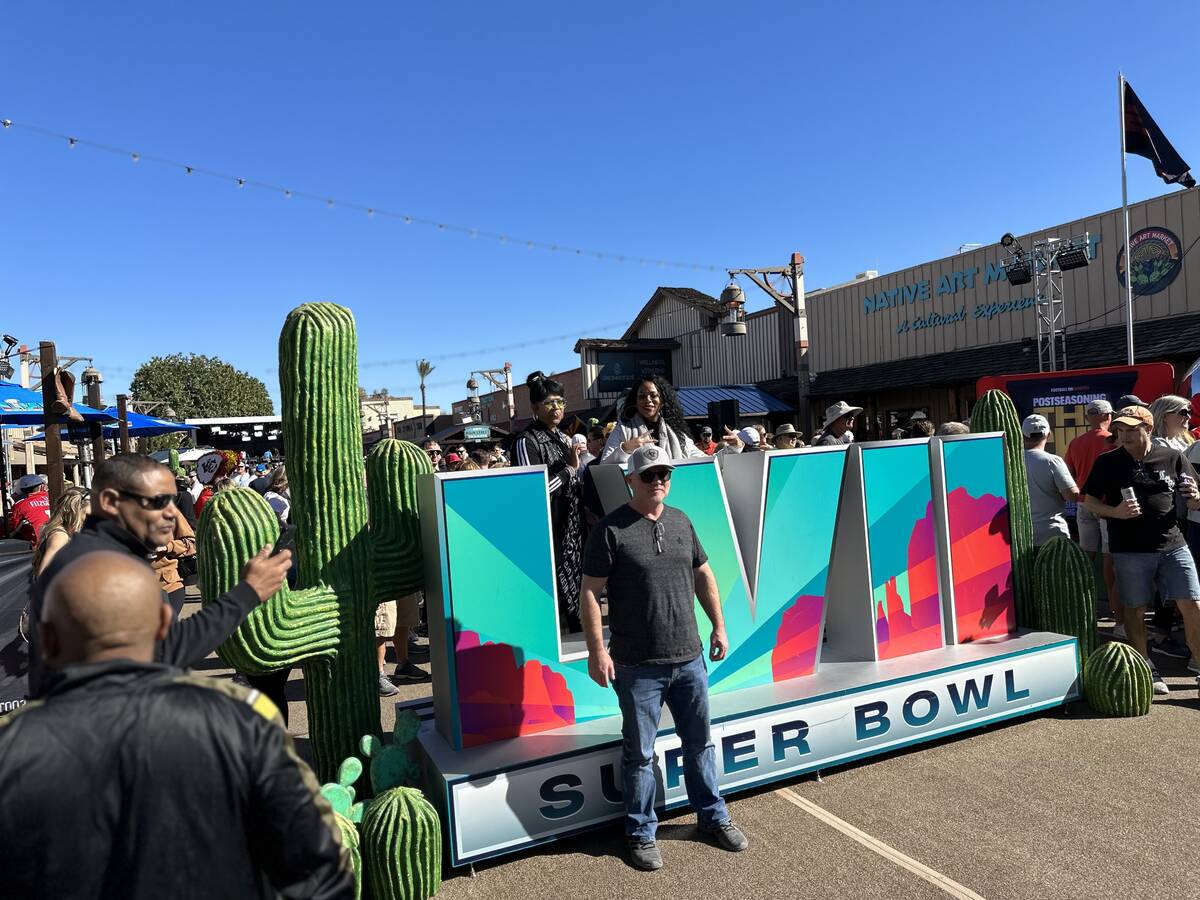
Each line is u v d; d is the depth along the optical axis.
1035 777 3.93
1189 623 5.00
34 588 2.31
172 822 1.34
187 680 1.47
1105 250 13.32
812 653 4.45
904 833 3.45
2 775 1.29
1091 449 6.68
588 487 4.74
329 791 3.23
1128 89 11.70
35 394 8.77
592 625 3.31
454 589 3.66
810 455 4.49
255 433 28.52
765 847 3.41
